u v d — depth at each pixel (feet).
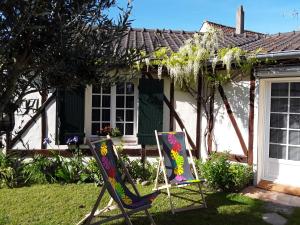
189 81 29.09
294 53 22.72
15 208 20.57
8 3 8.54
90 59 10.11
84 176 26.17
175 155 23.26
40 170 26.12
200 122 30.04
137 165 27.78
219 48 28.27
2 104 9.62
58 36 9.48
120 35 10.67
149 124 29.09
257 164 26.35
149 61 27.45
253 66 26.18
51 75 10.18
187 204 21.97
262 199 23.12
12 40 8.87
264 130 26.73
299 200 22.89
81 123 28.07
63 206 21.04
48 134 27.99
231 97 27.96
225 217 19.74
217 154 27.96
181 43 33.68
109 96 29.43
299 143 25.08
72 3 9.85
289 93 25.50
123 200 17.06
